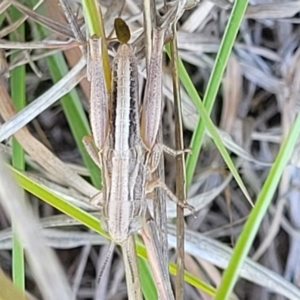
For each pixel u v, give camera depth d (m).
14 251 0.06
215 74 0.06
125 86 0.05
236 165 0.09
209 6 0.08
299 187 0.09
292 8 0.08
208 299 0.09
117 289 0.09
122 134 0.05
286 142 0.05
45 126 0.09
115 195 0.05
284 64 0.09
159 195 0.06
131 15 0.07
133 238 0.05
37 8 0.07
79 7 0.07
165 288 0.06
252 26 0.09
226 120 0.09
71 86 0.07
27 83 0.09
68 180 0.08
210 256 0.08
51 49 0.07
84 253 0.09
